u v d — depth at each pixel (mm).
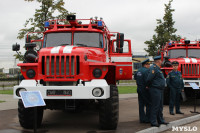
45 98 6164
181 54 12883
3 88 25328
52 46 7566
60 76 6383
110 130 6586
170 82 9125
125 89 23062
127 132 6344
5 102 13320
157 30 27750
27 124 6758
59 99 6605
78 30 7605
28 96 5172
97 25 7703
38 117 7066
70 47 6676
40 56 6520
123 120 8102
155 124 6859
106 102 6355
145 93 7543
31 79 6613
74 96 6090
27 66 6648
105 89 6059
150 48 27859
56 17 18500
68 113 9797
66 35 7629
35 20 18266
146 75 7500
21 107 6613
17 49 7500
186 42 12898
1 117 8797
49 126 7324
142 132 6176
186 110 10305
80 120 8297
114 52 9602
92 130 6695
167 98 11742
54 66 6387
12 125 7402
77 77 6395
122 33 8227
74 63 6383
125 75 9352
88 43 7539
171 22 27625
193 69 11398
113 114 6383
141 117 7668
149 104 7531
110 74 7203
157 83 6816
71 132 6516
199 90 11430
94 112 10000
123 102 13094
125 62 9383
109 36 8961
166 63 11734
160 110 7051
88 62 6512
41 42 8125
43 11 18141
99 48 7570
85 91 6082
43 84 6574
